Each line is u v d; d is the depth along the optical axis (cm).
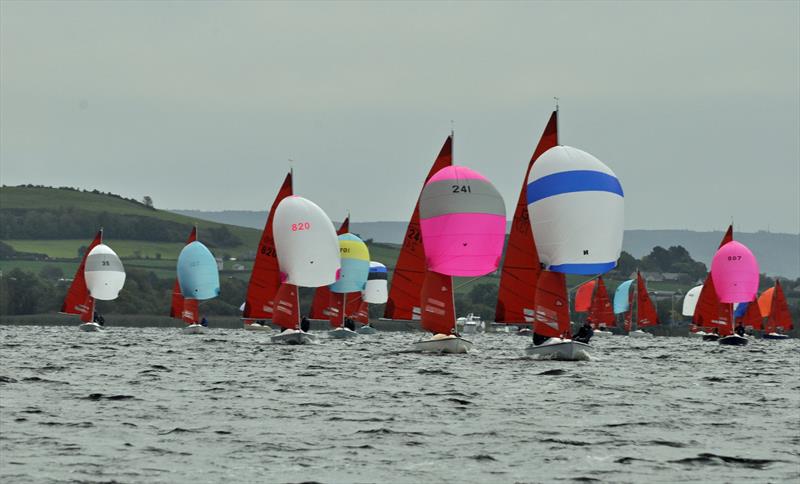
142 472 8081
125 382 14588
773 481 8062
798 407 12725
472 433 10106
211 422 10594
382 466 8444
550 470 8369
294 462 8550
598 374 16812
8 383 14138
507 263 18512
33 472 8012
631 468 8494
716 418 11531
